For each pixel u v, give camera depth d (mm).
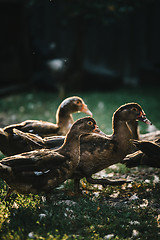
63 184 2787
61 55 9102
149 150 2570
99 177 2957
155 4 7793
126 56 8703
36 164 2338
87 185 2754
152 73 7211
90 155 2527
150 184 2764
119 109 2564
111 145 2531
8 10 6520
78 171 2555
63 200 2562
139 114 2561
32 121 2928
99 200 2578
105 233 2234
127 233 2230
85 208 2428
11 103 5645
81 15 6078
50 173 2375
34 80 6875
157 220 2357
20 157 2332
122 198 2611
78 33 6344
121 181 2582
